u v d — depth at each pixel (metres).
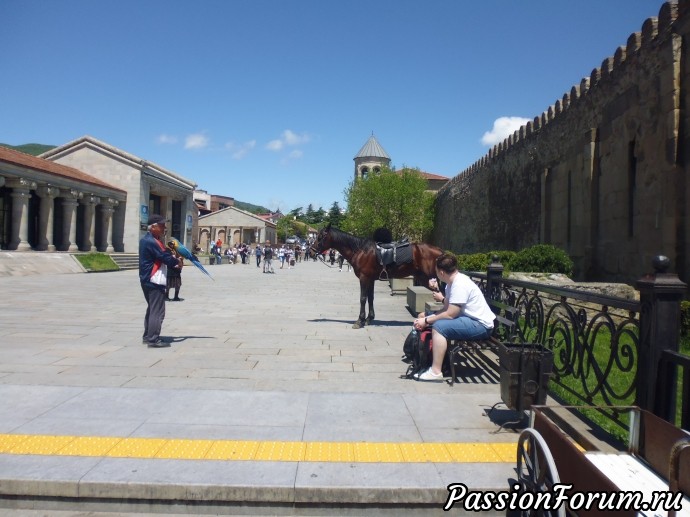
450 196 42.03
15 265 23.78
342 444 3.94
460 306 5.59
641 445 3.33
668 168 11.27
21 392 5.15
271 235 95.25
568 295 5.06
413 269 9.62
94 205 37.69
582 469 2.53
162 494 3.27
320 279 26.61
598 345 8.30
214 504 3.27
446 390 5.46
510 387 4.22
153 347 7.48
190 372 6.08
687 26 10.91
